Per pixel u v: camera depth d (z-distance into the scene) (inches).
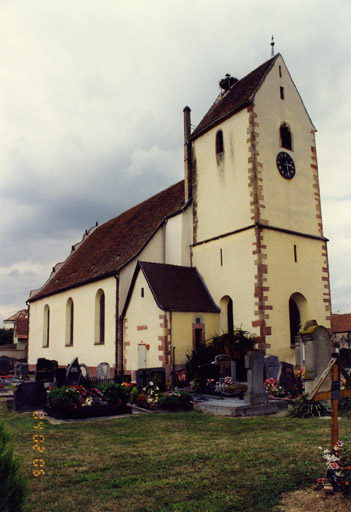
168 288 985.5
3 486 180.2
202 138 1129.4
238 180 1003.9
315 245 1040.2
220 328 998.4
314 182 1084.5
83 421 543.2
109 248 1401.3
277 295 932.0
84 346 1257.4
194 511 247.8
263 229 943.0
